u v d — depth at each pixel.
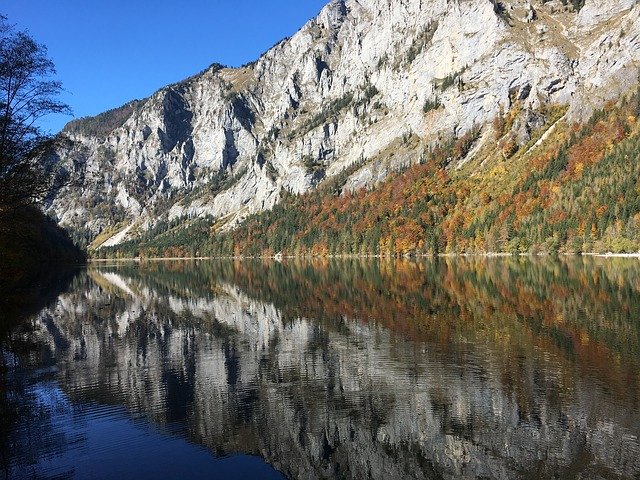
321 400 23.67
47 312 54.50
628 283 59.09
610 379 24.50
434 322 40.59
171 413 22.44
